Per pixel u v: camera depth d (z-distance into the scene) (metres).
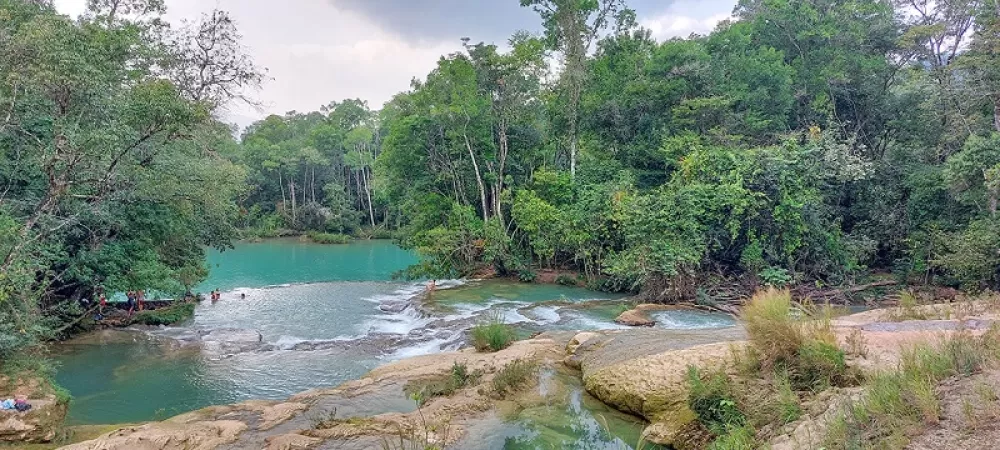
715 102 23.45
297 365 12.24
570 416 7.51
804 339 6.41
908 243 20.81
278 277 30.53
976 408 4.25
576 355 9.72
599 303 18.88
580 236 22.86
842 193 23.02
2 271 8.75
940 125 23.83
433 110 26.45
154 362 12.41
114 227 15.75
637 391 7.38
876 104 25.47
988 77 20.41
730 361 7.03
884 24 26.73
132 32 14.20
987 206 18.27
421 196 28.98
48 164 10.96
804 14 27.41
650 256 19.03
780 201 19.55
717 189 19.70
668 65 25.91
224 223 20.84
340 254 43.00
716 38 27.44
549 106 28.81
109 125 11.45
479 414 7.62
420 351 13.18
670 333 9.77
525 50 26.17
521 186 28.09
